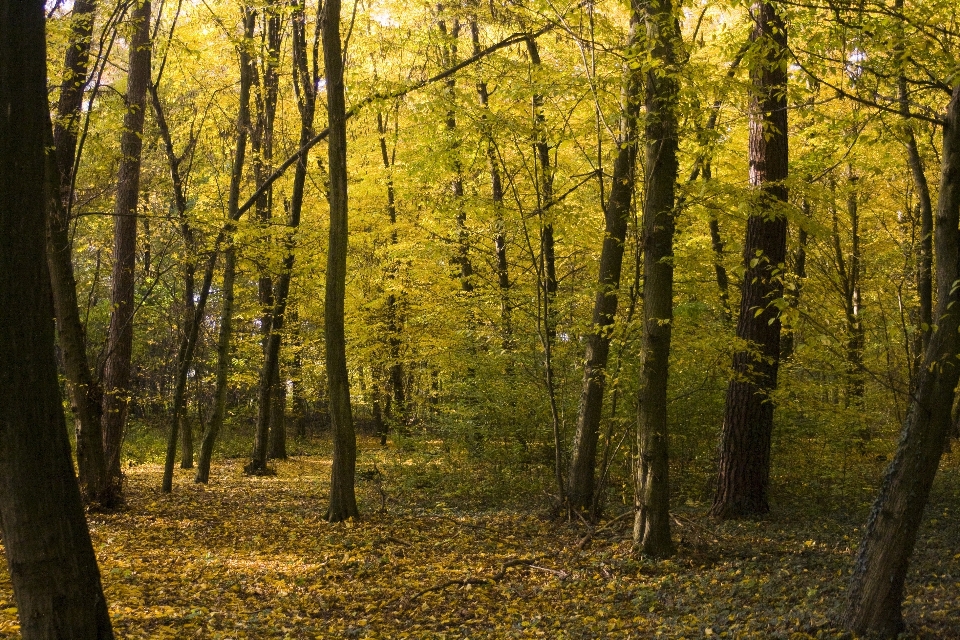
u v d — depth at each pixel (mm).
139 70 11898
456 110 10359
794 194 9609
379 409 23969
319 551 8094
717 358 9781
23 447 3348
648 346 7633
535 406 12312
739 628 5312
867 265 15414
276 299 16000
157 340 23297
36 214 3404
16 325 3342
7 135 3307
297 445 24750
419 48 14422
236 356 21125
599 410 10023
